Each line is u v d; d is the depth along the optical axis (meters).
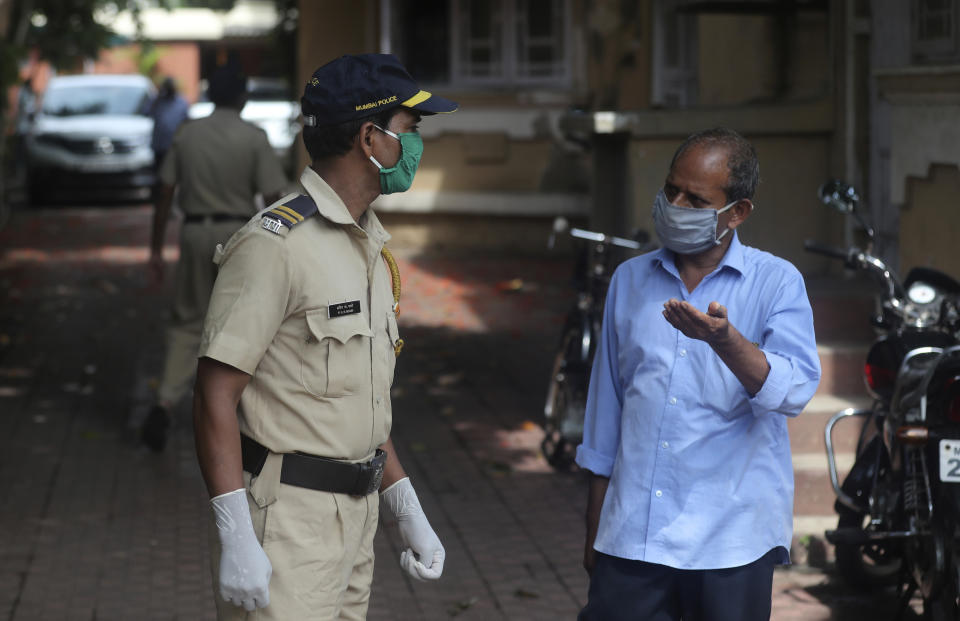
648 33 14.62
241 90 8.24
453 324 12.89
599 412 3.77
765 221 9.64
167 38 39.38
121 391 10.08
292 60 23.25
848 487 5.71
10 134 27.88
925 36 8.30
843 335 7.85
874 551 5.81
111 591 5.91
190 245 8.09
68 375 10.63
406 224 18.20
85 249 18.75
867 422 5.80
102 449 8.37
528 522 6.92
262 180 8.14
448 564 6.28
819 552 6.22
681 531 3.48
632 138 9.45
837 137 9.48
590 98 16.78
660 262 3.65
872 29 9.02
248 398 3.24
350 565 3.35
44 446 8.41
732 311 3.56
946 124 6.88
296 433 3.22
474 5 17.41
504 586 5.99
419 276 15.77
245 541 3.11
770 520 3.54
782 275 3.54
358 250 3.32
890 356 5.40
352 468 3.28
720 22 12.91
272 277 3.15
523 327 12.70
